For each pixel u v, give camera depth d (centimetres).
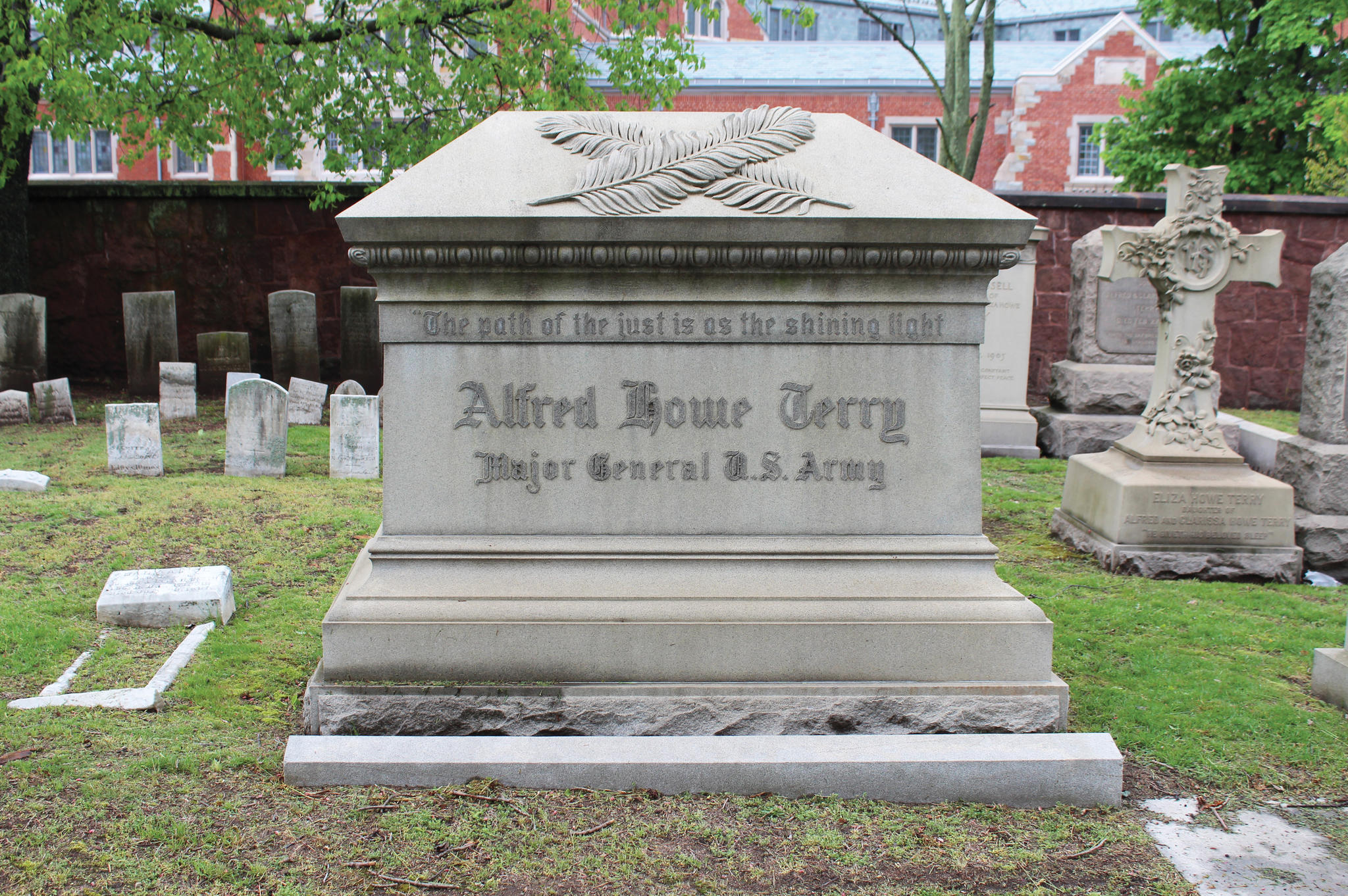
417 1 1198
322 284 1333
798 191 354
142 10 1132
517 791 319
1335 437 635
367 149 1269
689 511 372
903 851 293
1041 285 1283
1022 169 3027
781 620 356
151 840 283
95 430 970
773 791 324
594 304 362
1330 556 620
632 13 1248
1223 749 367
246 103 1199
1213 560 599
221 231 1324
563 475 369
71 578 525
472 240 346
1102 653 463
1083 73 2994
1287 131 1925
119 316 1343
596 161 363
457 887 270
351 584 376
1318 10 1736
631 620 354
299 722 365
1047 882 281
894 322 367
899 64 3183
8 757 324
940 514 374
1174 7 1961
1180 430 633
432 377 365
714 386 368
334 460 796
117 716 361
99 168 2969
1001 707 354
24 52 1117
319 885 267
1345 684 403
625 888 272
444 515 369
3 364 1088
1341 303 629
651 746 330
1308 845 304
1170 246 637
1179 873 287
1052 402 1049
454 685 348
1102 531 633
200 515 661
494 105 1248
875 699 352
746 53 3281
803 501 373
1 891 257
